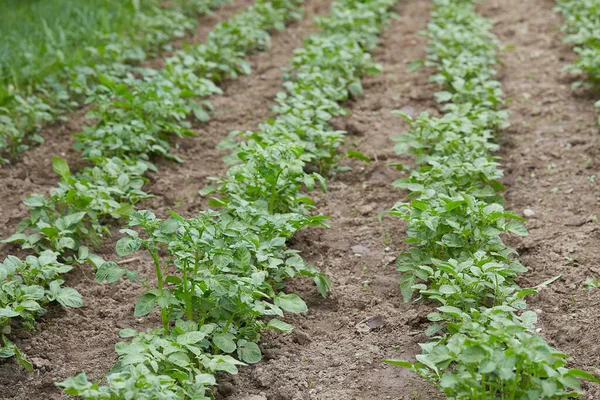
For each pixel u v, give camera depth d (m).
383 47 11.00
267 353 5.16
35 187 7.43
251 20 11.25
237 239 5.29
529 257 6.10
